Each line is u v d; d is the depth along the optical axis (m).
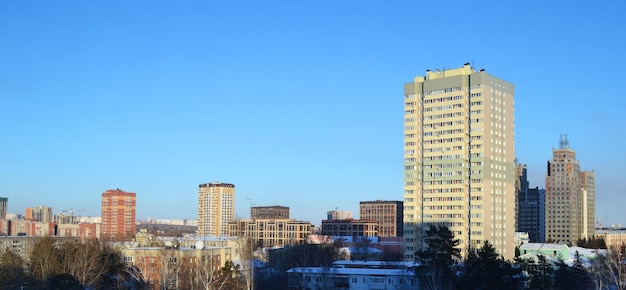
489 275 191.75
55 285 177.00
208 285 186.88
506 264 198.62
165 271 191.75
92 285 195.38
